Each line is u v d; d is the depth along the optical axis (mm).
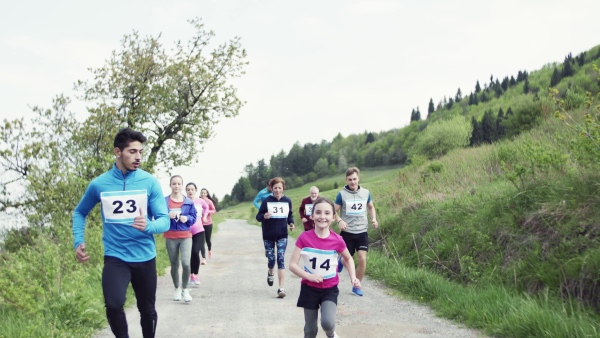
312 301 5008
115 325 4520
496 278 7766
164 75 24344
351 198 8773
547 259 7156
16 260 7633
